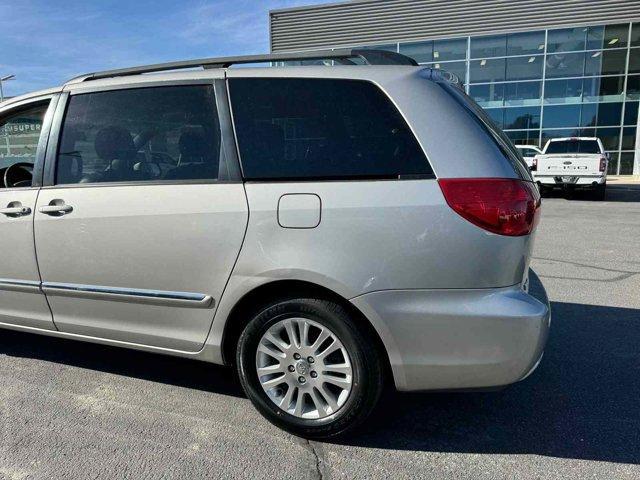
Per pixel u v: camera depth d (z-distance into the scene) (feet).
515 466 7.80
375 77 8.05
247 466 7.80
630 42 67.51
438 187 7.39
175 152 8.80
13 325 10.69
